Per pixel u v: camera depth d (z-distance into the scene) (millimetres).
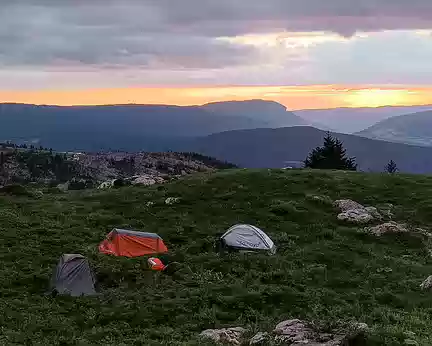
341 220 43375
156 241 36750
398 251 37031
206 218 45188
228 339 20375
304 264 33531
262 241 36531
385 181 55875
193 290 28375
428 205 47219
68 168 191000
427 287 28312
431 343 18094
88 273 30156
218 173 60219
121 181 61906
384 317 22719
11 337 21938
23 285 30109
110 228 42812
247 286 29109
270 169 62281
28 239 38625
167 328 23109
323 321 19938
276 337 18719
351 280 30297
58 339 22016
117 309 26016
